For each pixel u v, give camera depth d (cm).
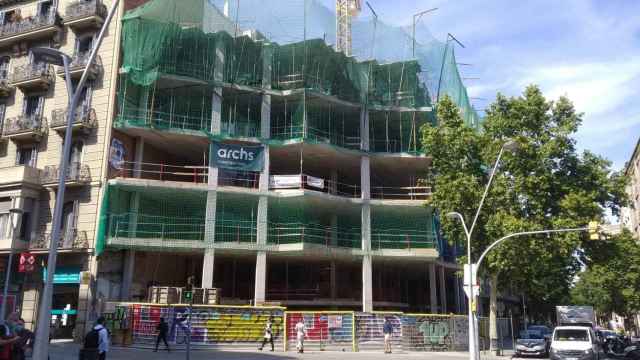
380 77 4300
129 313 2977
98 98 3491
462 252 4709
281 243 3738
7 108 3725
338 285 4528
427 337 3325
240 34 3988
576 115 3325
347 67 4138
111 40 3578
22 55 3816
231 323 3027
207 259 3394
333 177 4412
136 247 3278
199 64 3753
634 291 5044
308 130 4034
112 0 3684
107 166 3331
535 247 3014
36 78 3594
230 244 3472
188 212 3650
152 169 3800
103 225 3216
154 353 2555
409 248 3931
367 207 3953
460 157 3481
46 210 3381
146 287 3550
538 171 3231
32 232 3338
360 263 4325
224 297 4156
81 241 3181
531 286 3734
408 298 5188
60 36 3709
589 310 3803
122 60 3556
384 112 4259
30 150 3603
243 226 3691
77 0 3762
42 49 1661
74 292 3222
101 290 3177
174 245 3362
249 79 3856
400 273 5012
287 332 3020
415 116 4284
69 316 3192
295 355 2673
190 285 2031
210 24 3819
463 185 3297
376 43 4378
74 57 3597
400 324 3241
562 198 3234
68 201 3356
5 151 3638
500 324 3997
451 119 3541
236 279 4288
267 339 2919
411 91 4281
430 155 3597
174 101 3791
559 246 3069
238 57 3844
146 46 3503
